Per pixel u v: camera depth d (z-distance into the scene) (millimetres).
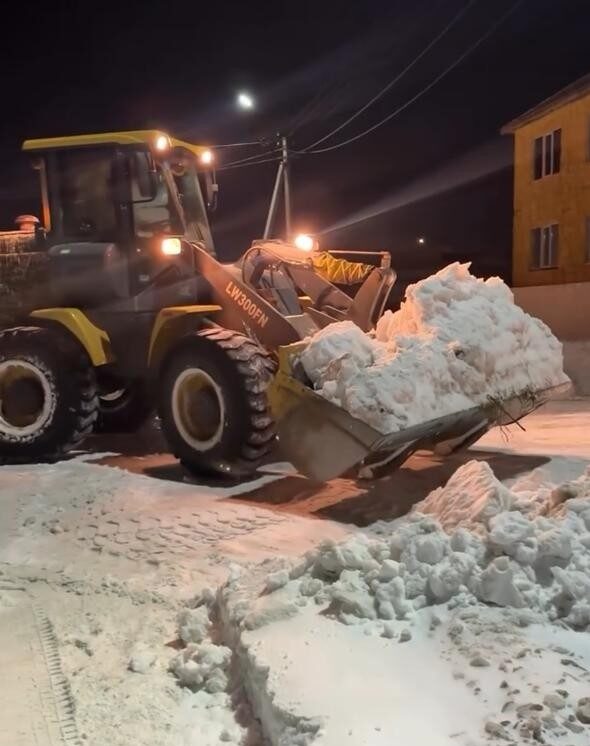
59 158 8266
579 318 16641
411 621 3680
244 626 3844
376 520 6145
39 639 4395
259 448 7004
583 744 2695
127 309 8156
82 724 3504
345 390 5902
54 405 7934
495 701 2998
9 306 8969
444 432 6777
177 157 8555
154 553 5578
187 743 3303
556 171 23438
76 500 6688
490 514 4383
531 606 3639
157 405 7469
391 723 2926
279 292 7656
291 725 3018
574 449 8406
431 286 6617
